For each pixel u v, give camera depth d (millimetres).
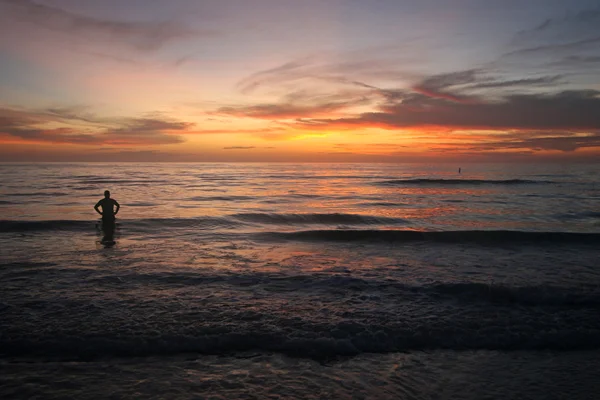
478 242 12359
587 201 26766
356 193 33562
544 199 28297
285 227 15664
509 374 4105
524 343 4801
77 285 6977
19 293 6445
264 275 7898
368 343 4758
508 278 7785
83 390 3674
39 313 5492
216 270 8273
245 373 4062
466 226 16297
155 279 7473
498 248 11375
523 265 9055
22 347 4465
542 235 12695
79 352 4414
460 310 5852
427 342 4816
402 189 39156
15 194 29312
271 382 3887
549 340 4859
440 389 3805
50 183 44406
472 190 37875
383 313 5707
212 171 100562
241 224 16031
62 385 3752
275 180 56125
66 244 11195
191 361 4305
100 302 6027
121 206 22188
